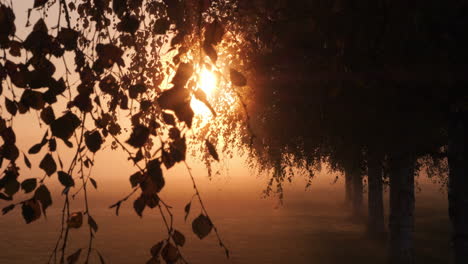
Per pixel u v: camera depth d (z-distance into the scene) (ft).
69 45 6.98
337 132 28.71
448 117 22.36
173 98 5.91
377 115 23.41
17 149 6.47
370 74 16.17
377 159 33.09
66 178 6.52
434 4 13.29
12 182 6.39
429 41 15.40
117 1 7.52
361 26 13.03
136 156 6.81
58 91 6.47
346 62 15.03
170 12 7.57
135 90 7.71
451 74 17.03
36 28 6.61
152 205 6.73
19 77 6.42
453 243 25.11
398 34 14.85
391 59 16.35
